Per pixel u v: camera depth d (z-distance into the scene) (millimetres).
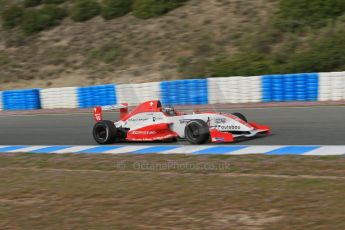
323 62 70562
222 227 18297
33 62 97125
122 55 90688
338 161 26938
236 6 94562
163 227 18734
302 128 39406
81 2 107625
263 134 37906
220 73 75438
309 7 84000
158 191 23406
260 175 25094
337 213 18453
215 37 87562
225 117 35031
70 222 20016
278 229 17594
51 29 106438
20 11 112312
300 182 23062
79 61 93125
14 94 73062
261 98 60406
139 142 38281
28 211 21969
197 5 98625
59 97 71062
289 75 58781
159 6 99500
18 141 44750
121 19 102500
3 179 28812
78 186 25547
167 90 64375
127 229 18766
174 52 86688
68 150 37281
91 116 57250
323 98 57438
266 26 85438
